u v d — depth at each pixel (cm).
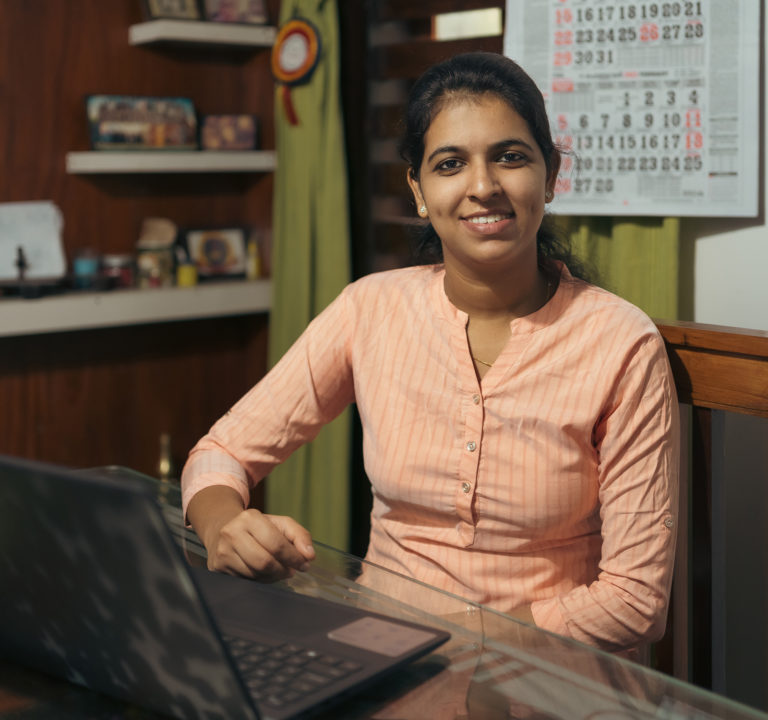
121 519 60
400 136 124
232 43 281
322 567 101
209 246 296
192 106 287
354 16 261
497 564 115
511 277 114
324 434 257
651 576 107
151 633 64
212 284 287
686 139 179
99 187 279
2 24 257
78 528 63
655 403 111
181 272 281
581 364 113
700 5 174
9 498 66
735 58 172
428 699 71
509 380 114
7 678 75
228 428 131
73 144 273
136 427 296
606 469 112
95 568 64
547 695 71
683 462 130
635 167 185
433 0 238
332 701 68
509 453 113
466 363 116
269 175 297
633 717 68
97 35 273
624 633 105
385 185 262
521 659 78
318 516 262
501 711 69
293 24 258
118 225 285
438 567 117
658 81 180
